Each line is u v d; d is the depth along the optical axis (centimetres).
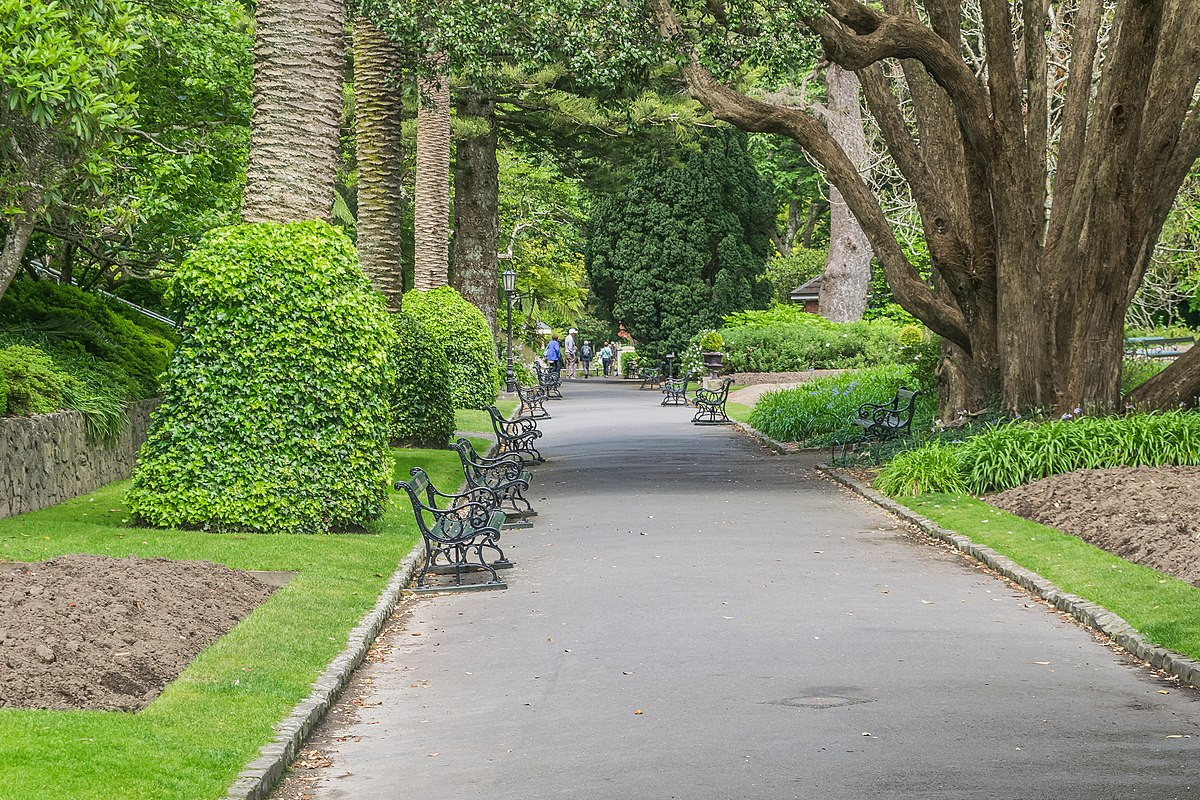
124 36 1550
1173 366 1991
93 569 1030
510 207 6450
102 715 720
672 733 750
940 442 1927
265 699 791
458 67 2336
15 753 627
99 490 1758
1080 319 1988
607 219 5778
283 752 700
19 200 1461
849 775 662
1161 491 1453
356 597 1132
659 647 972
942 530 1480
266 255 1483
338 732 788
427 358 2523
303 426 1469
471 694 866
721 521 1633
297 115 1594
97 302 2127
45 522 1441
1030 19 2062
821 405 2820
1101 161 1911
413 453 2386
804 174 6506
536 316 7081
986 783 646
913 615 1079
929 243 2139
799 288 6303
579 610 1119
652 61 2125
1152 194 1944
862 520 1634
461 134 4072
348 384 1484
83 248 2067
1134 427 1700
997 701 809
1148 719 768
